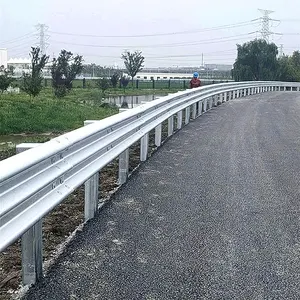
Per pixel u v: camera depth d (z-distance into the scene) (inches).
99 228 215.5
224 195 270.4
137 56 2541.8
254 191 279.6
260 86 1620.3
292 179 309.1
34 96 1154.7
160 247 195.0
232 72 2913.4
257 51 2778.1
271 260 184.7
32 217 150.0
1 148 538.0
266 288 162.6
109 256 185.5
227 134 509.0
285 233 213.3
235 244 199.6
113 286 161.6
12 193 137.9
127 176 302.0
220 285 163.9
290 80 2866.6
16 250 195.2
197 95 676.7
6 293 155.6
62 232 212.7
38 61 1524.4
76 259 182.2
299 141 466.3
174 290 159.8
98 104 1304.1
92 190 226.2
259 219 231.1
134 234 208.8
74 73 1606.8
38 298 152.0
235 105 946.1
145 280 166.4
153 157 375.9
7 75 1525.6
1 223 134.0
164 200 259.3
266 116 719.7
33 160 149.0
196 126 579.8
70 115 901.2
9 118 786.8
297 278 170.4
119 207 246.1
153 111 393.1
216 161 362.0
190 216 233.5
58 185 177.8
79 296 154.2
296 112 801.6
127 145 285.0
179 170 330.3
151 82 2591.0
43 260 181.0
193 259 184.2
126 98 1782.7
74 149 195.6
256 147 427.2
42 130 759.1
